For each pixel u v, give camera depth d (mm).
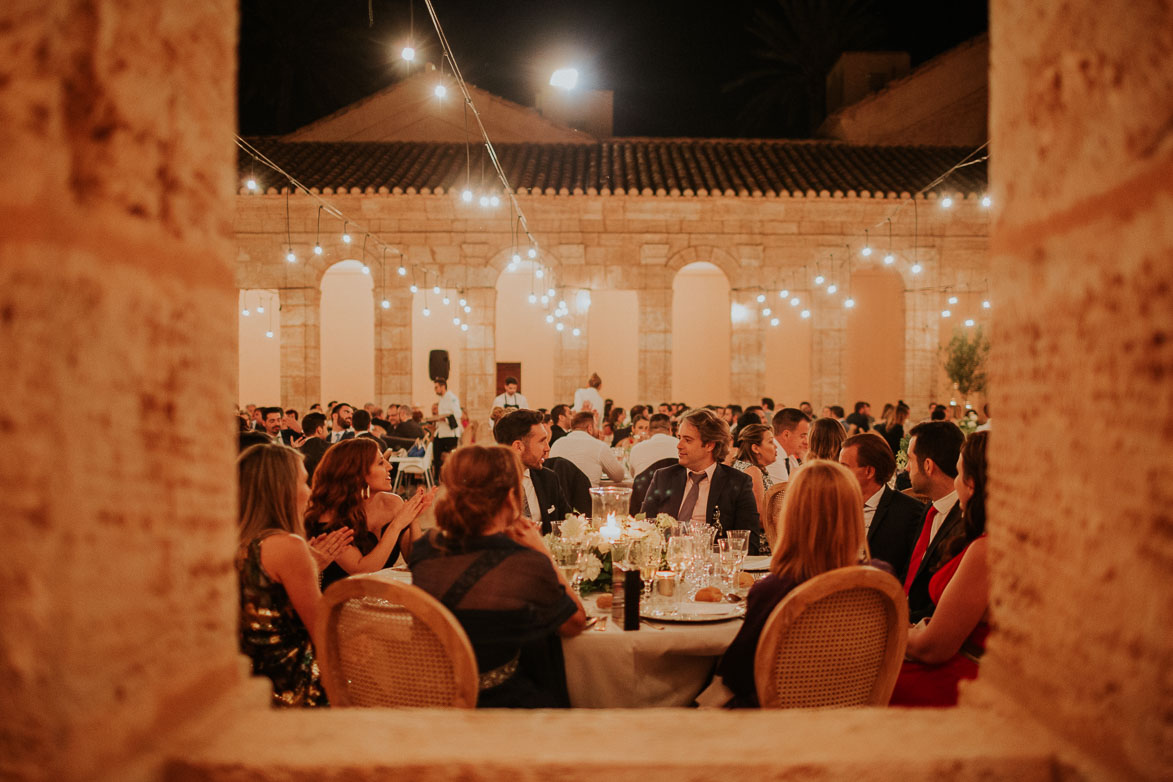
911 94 22094
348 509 4324
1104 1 972
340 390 22734
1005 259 1214
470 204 17266
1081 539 1031
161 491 1031
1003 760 1054
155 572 1021
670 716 1197
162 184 1028
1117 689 963
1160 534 900
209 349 1133
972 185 17781
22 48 901
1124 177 943
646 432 10695
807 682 2719
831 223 17625
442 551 2732
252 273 17328
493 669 2678
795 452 6777
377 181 17453
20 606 875
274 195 16875
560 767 1056
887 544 4422
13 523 876
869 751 1081
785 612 2572
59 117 903
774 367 22234
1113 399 969
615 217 17500
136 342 987
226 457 1182
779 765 1053
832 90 25953
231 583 1199
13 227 880
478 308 17469
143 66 993
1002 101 1221
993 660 1249
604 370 22875
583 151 20453
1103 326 984
